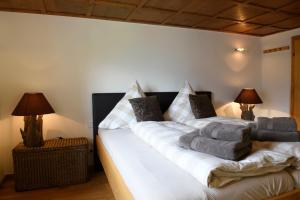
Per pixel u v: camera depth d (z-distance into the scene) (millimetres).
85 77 2934
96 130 2932
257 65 4125
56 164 2418
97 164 2904
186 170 1307
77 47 2881
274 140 1685
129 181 1358
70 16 2826
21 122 2664
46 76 2758
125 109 2832
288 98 3709
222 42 3783
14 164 2289
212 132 1463
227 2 2445
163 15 2850
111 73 3055
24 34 2656
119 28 3078
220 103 3844
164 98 3309
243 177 1217
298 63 3523
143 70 3236
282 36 3756
